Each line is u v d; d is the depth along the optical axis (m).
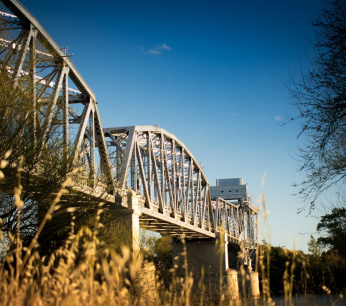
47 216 5.08
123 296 4.60
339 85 14.68
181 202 56.91
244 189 99.88
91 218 18.28
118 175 25.27
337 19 14.78
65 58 27.31
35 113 18.53
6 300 5.48
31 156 17.22
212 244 71.62
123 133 43.78
